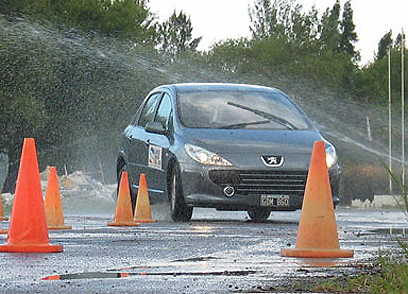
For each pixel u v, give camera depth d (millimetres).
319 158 13938
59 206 20453
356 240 17438
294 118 24484
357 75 90812
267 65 83625
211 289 10102
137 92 63750
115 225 21875
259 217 25500
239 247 15359
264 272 11750
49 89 64312
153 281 10766
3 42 63094
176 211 23000
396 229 21375
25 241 14109
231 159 22203
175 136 23328
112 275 11344
